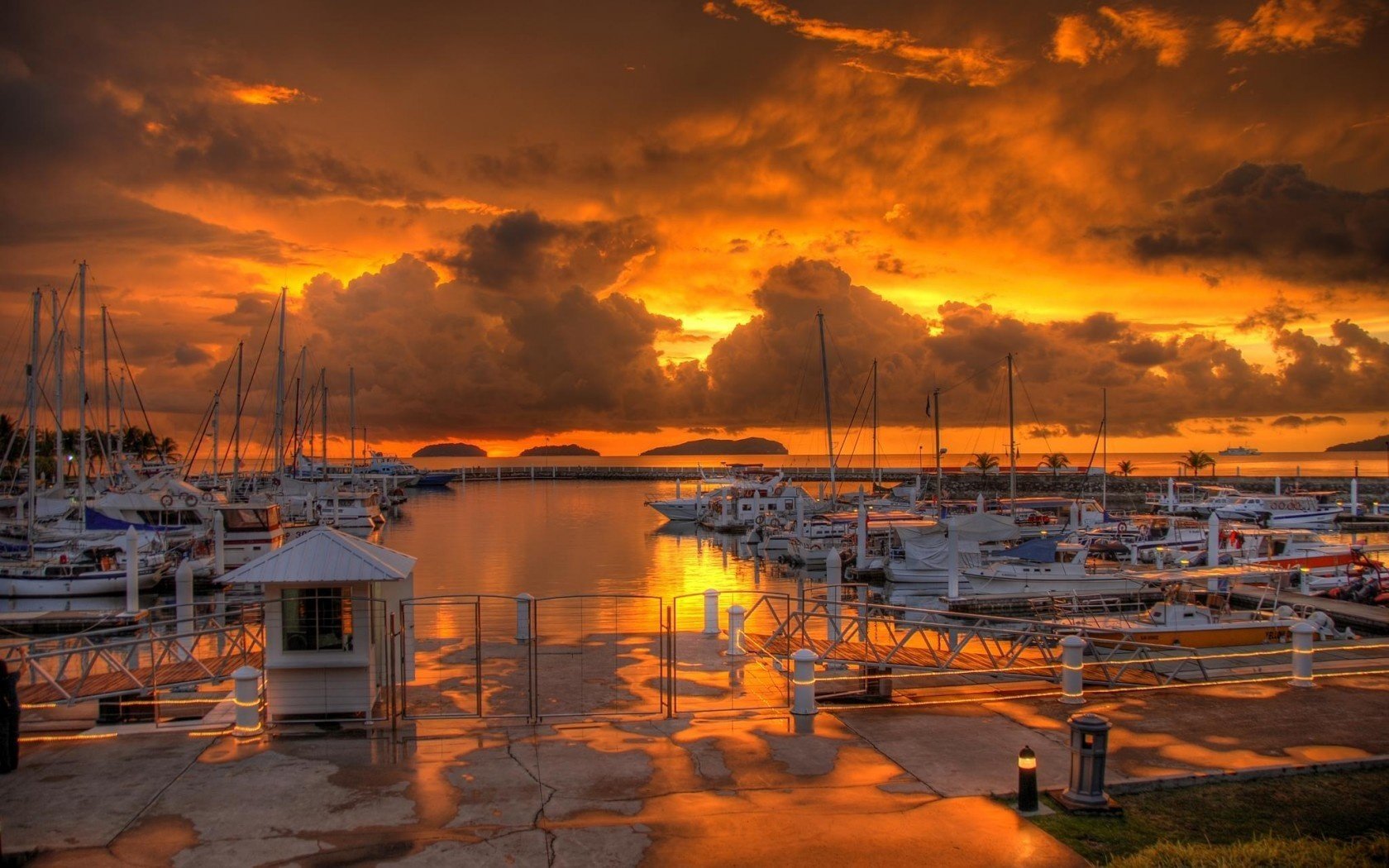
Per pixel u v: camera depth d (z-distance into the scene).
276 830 11.26
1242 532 50.56
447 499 135.38
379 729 15.21
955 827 11.41
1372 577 39.31
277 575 14.94
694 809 11.92
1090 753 11.91
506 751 14.22
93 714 16.78
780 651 20.83
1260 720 15.82
